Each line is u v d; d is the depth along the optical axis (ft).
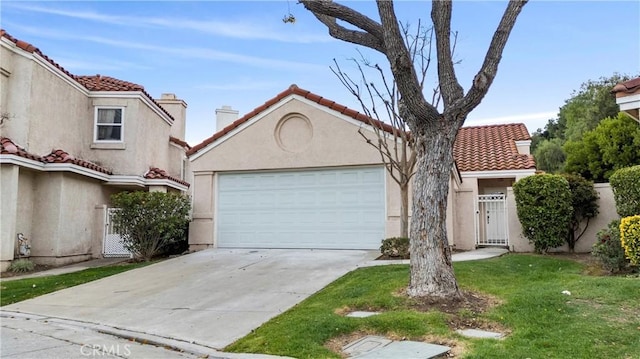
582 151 83.97
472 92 23.77
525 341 17.85
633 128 75.72
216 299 28.84
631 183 32.71
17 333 23.12
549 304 22.11
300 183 48.49
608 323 19.35
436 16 25.34
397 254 39.37
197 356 19.27
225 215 50.78
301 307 25.12
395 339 19.25
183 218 49.96
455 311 22.20
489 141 69.21
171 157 76.23
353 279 30.76
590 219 41.96
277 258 42.19
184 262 42.78
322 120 47.55
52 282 37.35
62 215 48.96
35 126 49.19
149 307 27.78
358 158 45.80
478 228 49.67
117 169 59.88
